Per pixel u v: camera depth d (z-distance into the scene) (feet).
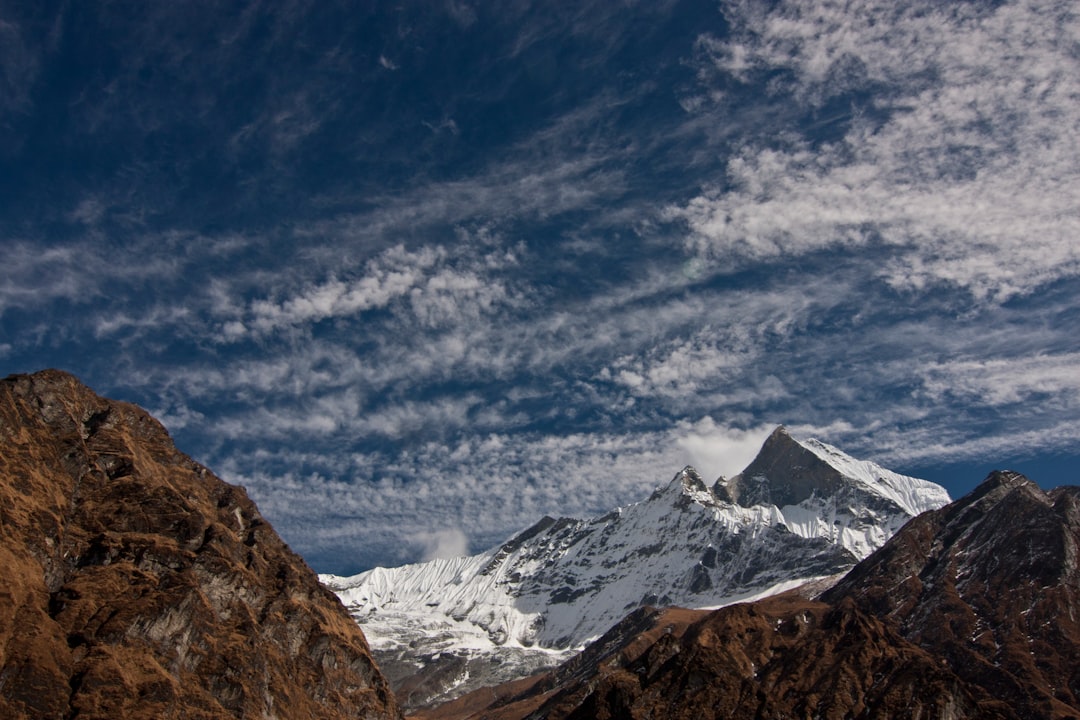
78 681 551.59
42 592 596.29
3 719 514.27
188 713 580.30
